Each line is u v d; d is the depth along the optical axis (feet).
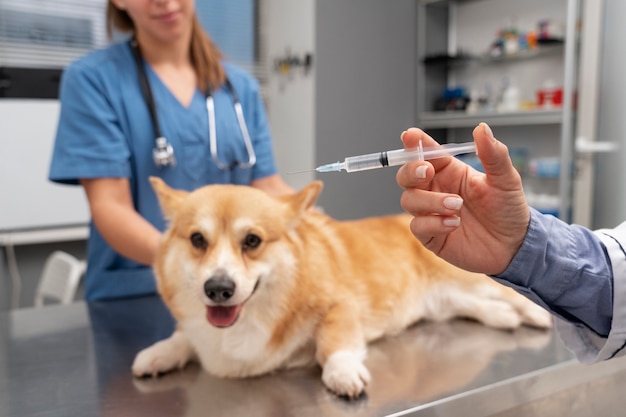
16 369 3.05
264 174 5.36
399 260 3.73
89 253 4.91
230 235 2.86
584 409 2.96
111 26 5.00
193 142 4.81
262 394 2.67
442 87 11.32
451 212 1.93
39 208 8.67
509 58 10.11
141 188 4.69
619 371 3.10
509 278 2.12
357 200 10.19
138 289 4.78
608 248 2.16
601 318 2.19
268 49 10.94
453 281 3.78
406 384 2.71
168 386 2.80
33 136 8.50
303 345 3.05
